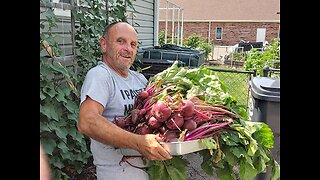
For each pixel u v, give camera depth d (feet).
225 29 98.68
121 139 5.26
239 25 97.60
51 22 10.62
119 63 6.26
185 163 6.24
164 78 6.71
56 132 9.80
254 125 6.34
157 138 5.20
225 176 6.08
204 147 5.51
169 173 6.05
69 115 10.69
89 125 5.41
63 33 13.62
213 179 12.19
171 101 5.70
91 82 5.80
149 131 5.54
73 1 12.41
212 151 5.65
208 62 56.75
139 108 6.06
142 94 6.12
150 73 17.21
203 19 99.30
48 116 9.53
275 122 8.48
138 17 25.57
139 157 5.86
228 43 98.89
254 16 96.07
